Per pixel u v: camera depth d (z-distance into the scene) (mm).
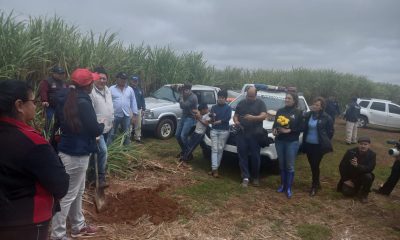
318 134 5781
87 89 3400
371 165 5766
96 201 4539
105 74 4801
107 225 4195
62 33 8367
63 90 3566
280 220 4855
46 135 5703
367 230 4773
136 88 8562
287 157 5781
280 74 23594
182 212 4746
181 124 7297
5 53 6961
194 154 8133
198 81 14906
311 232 4547
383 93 27500
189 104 7109
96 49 9172
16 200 2020
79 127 3279
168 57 12977
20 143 1987
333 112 11562
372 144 12688
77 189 3520
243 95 8281
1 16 7254
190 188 5762
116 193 5172
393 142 5781
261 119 6008
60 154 3373
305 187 6438
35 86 7531
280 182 6582
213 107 6578
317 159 5879
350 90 23641
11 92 2021
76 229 3809
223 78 20172
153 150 8148
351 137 11758
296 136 5762
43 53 7621
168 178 6168
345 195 6082
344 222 4984
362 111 17875
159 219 4453
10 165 1969
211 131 6594
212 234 4250
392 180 6223
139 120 8680
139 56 12117
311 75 23781
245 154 6152
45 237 2189
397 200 6121
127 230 4133
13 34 7191
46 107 5984
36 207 2088
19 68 6918
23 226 2033
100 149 4832
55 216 3434
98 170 4957
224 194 5648
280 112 5809
